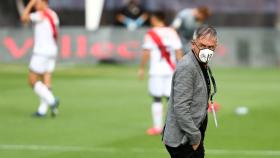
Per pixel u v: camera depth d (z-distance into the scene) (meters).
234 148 30.73
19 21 72.75
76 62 65.31
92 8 71.44
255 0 74.12
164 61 33.81
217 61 65.19
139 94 48.50
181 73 18.59
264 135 33.78
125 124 36.91
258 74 60.88
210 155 29.27
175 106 18.64
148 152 29.83
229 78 57.84
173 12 72.19
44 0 38.66
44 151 30.02
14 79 55.84
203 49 18.53
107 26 71.25
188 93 18.56
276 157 28.94
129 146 31.12
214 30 18.66
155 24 34.12
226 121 37.56
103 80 55.78
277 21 74.00
